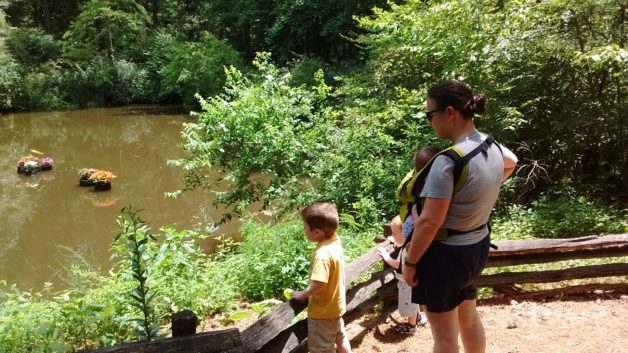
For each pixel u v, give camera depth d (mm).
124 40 37188
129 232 5461
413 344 3898
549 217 6723
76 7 42031
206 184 10125
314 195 8219
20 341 4309
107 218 12242
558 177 8078
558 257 4633
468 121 2428
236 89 9180
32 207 13336
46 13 40594
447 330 2553
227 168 9656
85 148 21047
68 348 3912
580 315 4203
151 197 13812
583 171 8172
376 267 5082
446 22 8258
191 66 29859
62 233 11297
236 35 35312
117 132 24781
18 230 11570
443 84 2414
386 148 8062
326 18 25734
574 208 6773
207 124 8836
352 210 7684
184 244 5824
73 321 4504
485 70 7812
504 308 4426
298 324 3359
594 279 4902
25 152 20547
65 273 9031
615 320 4078
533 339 3854
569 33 7633
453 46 7938
